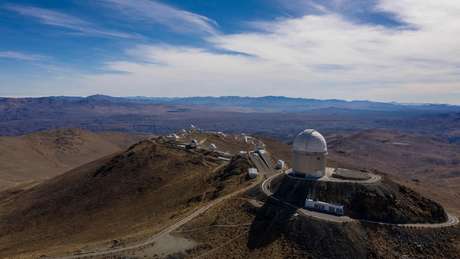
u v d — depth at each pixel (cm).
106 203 12319
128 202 11969
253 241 6719
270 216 7375
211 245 6650
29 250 9025
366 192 7850
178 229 7288
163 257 6188
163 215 9394
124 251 6400
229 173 11200
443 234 6962
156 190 12294
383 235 6825
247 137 19812
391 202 7619
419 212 7500
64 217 12125
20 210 13500
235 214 7625
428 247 6681
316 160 8731
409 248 6638
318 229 6812
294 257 6284
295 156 8994
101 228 9912
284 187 8488
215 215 7738
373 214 7350
